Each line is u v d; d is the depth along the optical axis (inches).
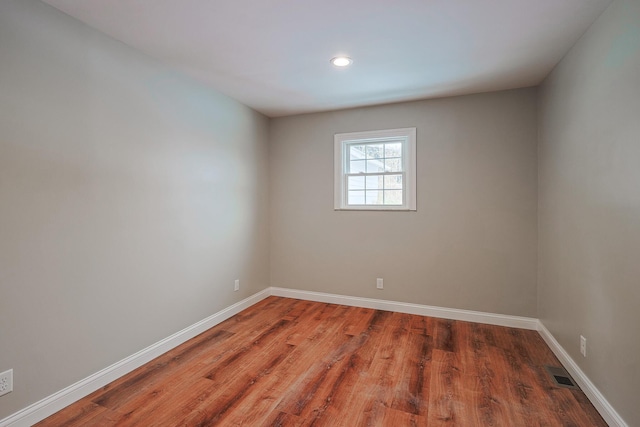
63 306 75.7
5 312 65.2
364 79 115.8
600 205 74.1
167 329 105.7
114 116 87.5
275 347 108.3
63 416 72.7
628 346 63.1
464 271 133.1
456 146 133.3
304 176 160.7
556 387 84.6
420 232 139.6
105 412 74.4
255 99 138.0
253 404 77.8
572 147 89.8
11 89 65.7
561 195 98.1
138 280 95.3
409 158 140.3
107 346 86.3
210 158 124.6
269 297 165.6
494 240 128.6
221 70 108.1
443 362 98.0
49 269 72.9
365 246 149.6
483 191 129.8
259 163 158.1
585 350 81.4
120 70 89.1
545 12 74.2
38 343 70.8
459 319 133.5
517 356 101.7
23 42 67.6
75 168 78.1
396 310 143.8
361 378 89.2
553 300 105.4
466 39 87.4
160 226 102.7
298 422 71.6
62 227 75.4
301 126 160.6
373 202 150.5
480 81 117.5
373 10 73.8
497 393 82.0
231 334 119.0
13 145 66.2
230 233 136.9
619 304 66.4
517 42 88.6
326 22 79.2
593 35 78.0
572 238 89.8
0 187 64.2
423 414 74.1
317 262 159.2
